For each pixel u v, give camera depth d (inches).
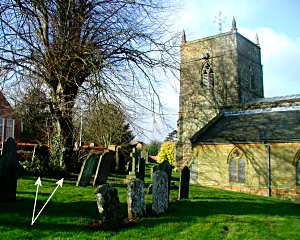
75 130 737.6
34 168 701.9
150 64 690.8
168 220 431.5
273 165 1066.7
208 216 469.4
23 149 995.3
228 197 699.4
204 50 1642.5
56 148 753.0
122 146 1096.8
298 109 1200.8
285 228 440.5
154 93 672.4
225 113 1397.6
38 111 688.4
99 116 647.8
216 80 1594.5
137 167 780.6
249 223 450.3
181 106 1667.1
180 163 1604.3
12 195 450.3
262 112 1283.2
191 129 1614.2
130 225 398.9
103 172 644.1
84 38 673.0
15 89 639.8
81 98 636.1
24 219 376.2
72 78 642.2
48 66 609.3
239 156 1146.7
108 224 386.0
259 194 1079.6
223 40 1601.9
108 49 671.1
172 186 746.8
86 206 456.8
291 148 1042.1
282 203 698.2
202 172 1227.2
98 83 617.3
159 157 1994.3
